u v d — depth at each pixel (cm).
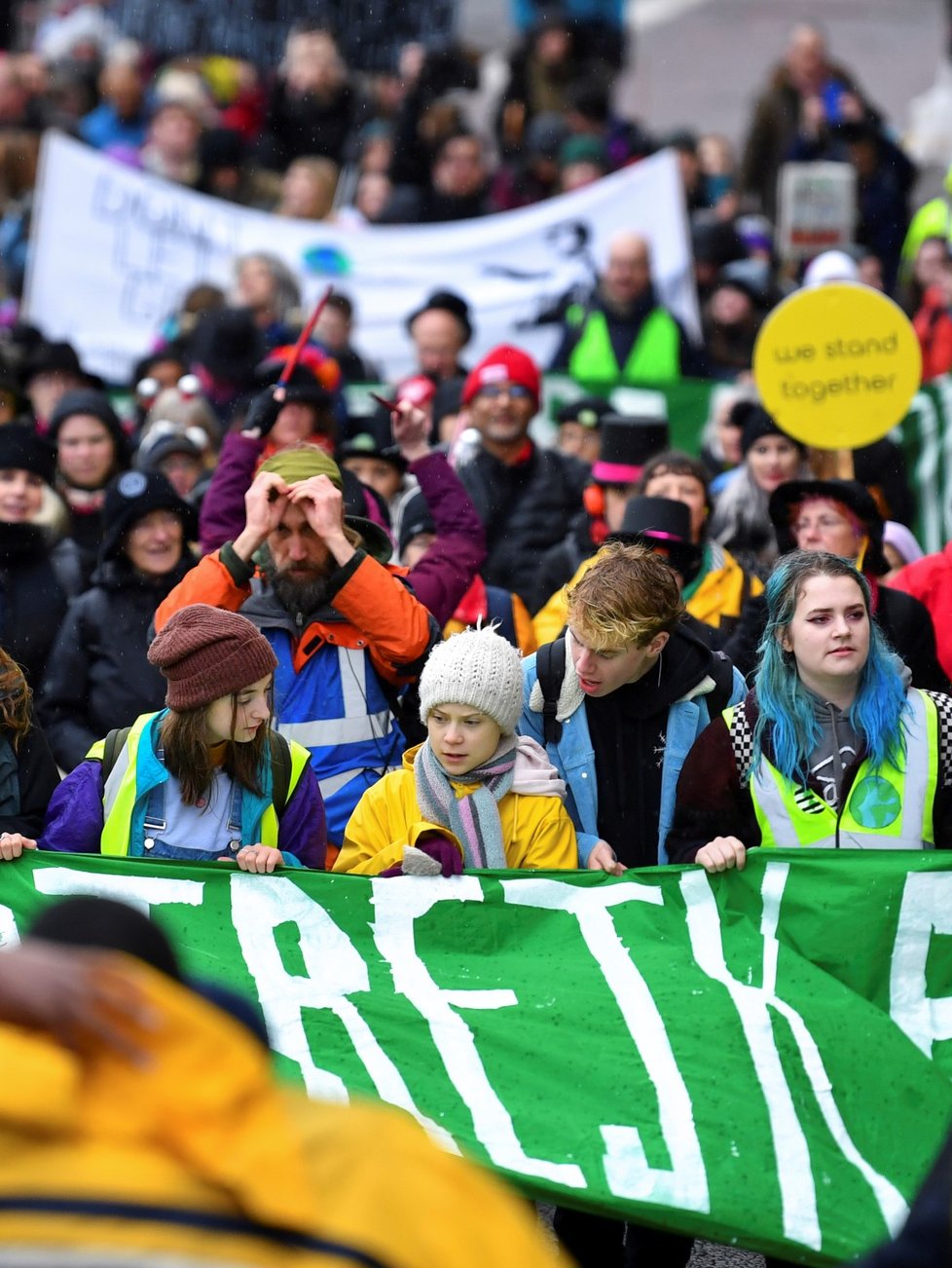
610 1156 1106
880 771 1265
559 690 1327
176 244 3139
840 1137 1135
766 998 1205
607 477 1930
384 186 3878
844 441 1938
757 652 1317
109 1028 577
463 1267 598
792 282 3384
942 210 3600
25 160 3700
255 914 1247
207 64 4566
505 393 2083
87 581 1931
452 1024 1200
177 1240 557
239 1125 581
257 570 1479
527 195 3972
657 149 3962
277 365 2219
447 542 1658
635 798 1328
